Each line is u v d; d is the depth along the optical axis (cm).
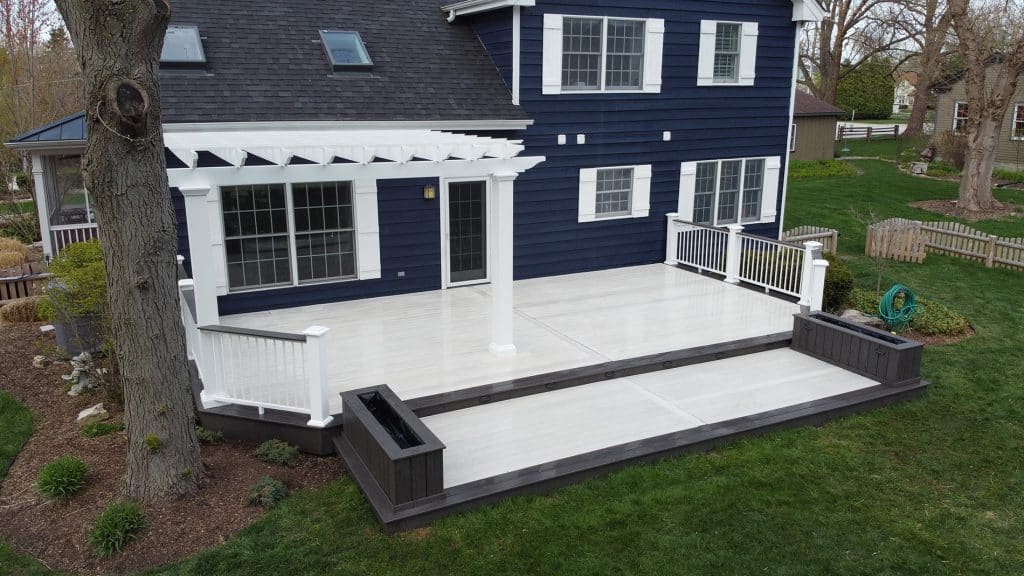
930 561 516
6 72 1992
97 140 503
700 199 1379
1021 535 551
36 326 1034
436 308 1052
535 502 582
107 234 527
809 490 606
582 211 1243
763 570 501
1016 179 2495
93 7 473
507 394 754
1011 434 721
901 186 2402
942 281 1320
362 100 1020
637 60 1233
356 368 808
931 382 849
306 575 492
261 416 679
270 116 938
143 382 551
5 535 537
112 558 508
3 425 723
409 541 529
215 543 527
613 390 787
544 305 1071
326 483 612
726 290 1155
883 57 4325
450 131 1067
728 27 1311
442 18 1240
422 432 575
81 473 591
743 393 783
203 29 1037
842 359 859
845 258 1497
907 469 647
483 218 1177
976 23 2250
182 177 675
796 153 2944
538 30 1121
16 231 1680
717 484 610
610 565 503
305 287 1055
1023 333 1040
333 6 1170
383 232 1092
